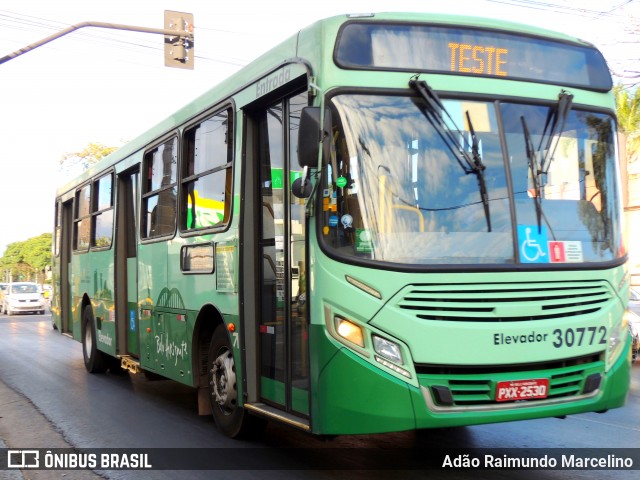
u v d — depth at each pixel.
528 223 5.23
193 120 7.63
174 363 7.90
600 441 6.78
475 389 4.89
